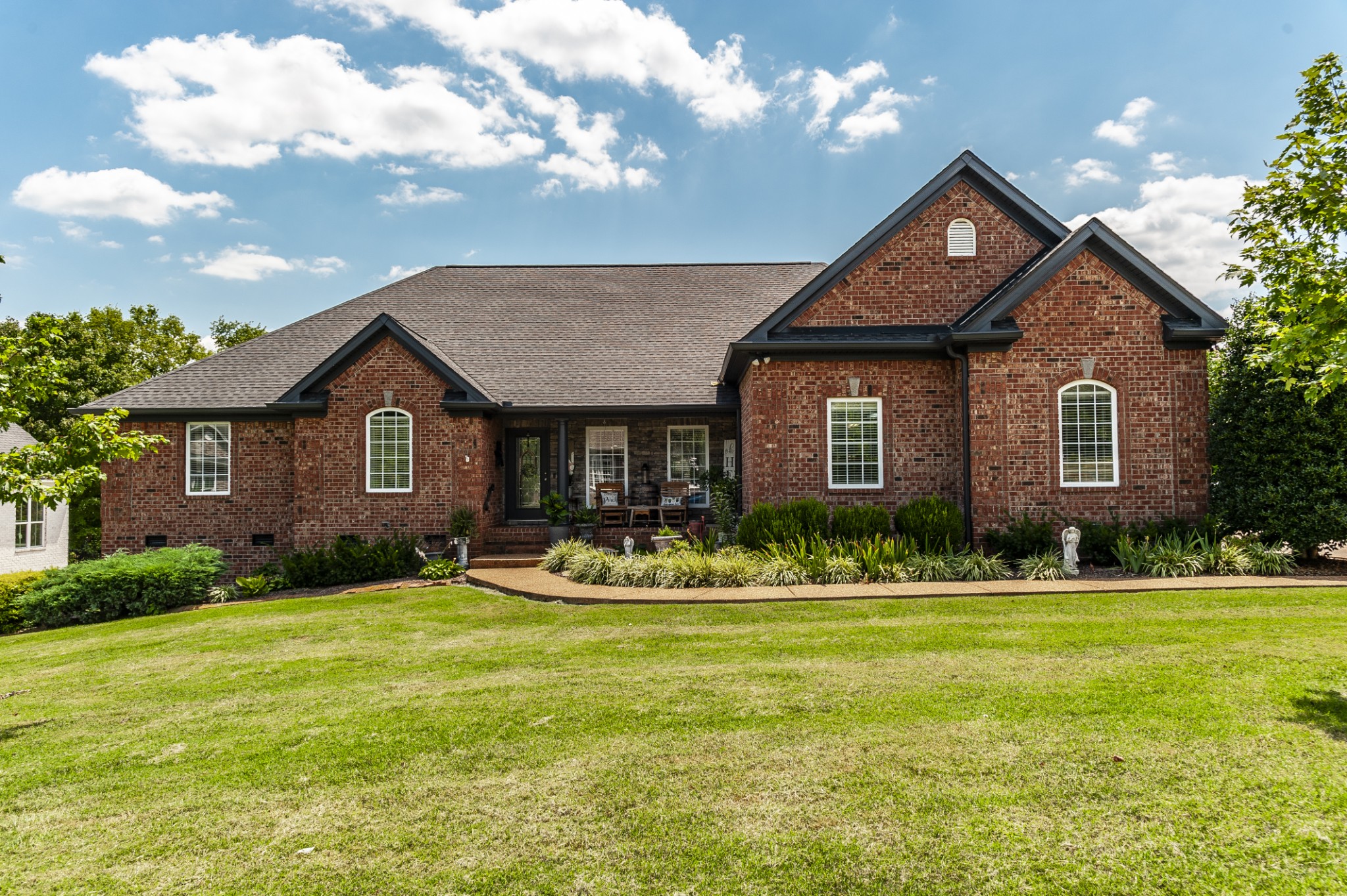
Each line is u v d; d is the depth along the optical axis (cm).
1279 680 620
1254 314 874
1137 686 619
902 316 1480
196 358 4106
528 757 522
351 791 480
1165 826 391
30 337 802
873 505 1418
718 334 1939
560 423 1708
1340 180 746
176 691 761
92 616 1323
